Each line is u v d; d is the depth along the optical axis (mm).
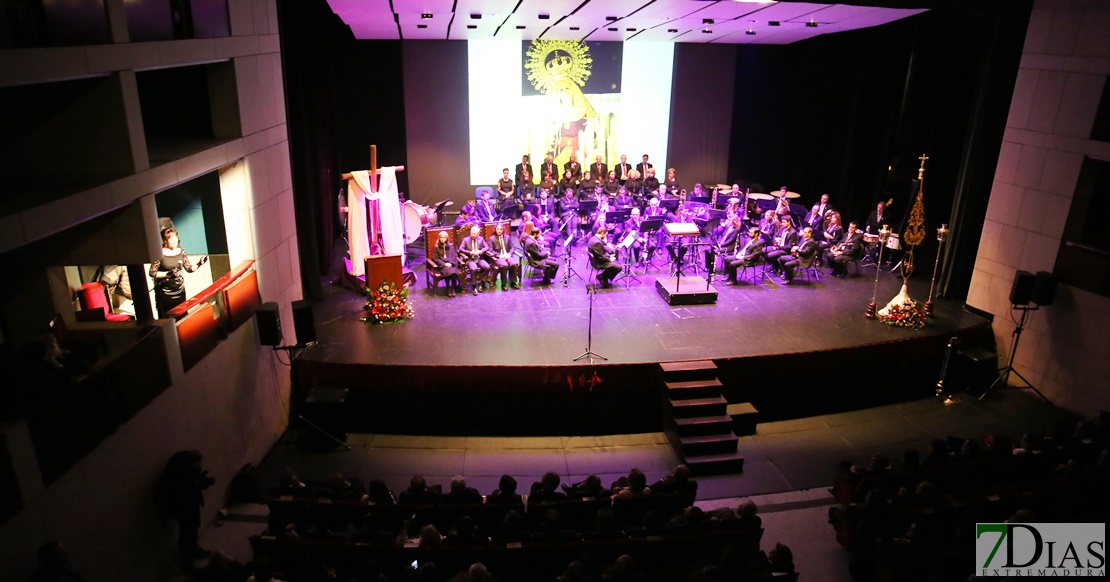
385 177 16125
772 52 23375
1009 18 13984
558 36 20750
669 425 12297
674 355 12805
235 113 10523
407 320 14352
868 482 9703
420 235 19125
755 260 16984
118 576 7934
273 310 10984
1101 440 10336
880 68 20078
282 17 13023
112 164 7941
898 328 14273
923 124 18969
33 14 6695
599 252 16469
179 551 9055
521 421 12602
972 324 14617
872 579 8883
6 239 6223
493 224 17344
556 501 8914
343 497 8836
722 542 8242
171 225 11344
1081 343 13203
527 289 16391
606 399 12586
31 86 7613
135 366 8102
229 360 10539
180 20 8969
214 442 10094
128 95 7871
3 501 6246
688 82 23156
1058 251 13430
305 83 15773
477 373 12195
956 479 9906
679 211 20281
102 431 7512
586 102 22641
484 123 22219
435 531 7898
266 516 10297
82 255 8508
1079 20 12758
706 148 23969
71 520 7137
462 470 11602
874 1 13516
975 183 15211
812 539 10008
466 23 17359
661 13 15828
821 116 22531
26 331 9258
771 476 11578
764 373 12930
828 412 13617
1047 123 13453
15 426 6383
